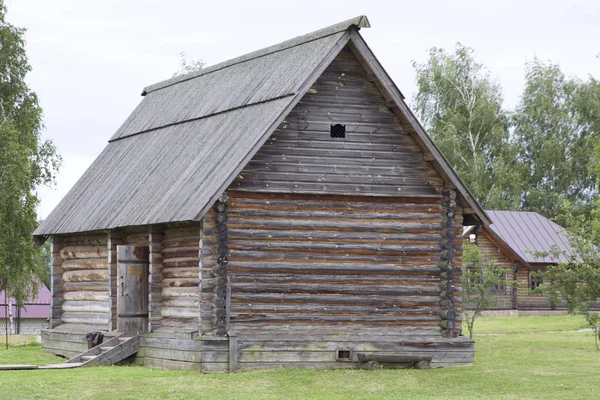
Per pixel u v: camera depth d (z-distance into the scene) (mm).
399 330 29969
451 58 77688
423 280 30281
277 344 28641
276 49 32719
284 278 29047
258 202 28969
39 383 25594
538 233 65125
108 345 31125
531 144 79562
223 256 28344
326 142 29812
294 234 29234
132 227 31750
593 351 35375
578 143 79875
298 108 29672
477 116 75750
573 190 79500
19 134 51469
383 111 30406
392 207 30219
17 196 49500
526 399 24172
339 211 29750
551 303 64125
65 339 35531
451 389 25656
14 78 52625
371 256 29891
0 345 41500
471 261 42500
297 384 25922
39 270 57656
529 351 35438
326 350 29078
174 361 29078
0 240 49219
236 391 24656
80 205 36188
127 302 31359
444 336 30219
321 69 28734
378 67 29641
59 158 54219
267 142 29250
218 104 33094
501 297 63281
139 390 24641
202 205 27281
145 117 38750
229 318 28359
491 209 73250
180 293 30062
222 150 29438
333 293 29484
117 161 37156
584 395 24844
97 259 35188
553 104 80062
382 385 26062
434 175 30641
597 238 39719
